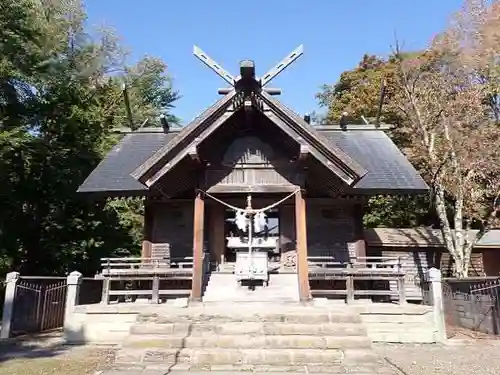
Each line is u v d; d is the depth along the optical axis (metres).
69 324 11.16
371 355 8.21
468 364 8.34
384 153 17.42
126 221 23.44
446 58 23.00
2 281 15.84
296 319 9.51
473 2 24.02
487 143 20.02
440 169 20.03
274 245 12.98
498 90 22.97
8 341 10.94
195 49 12.21
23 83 17.12
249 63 11.41
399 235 21.19
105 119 24.20
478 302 12.83
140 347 8.64
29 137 16.06
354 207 15.87
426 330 10.98
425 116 21.12
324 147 11.82
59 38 22.28
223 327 9.16
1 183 16.62
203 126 11.98
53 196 18.58
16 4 15.80
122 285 14.52
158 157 11.66
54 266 18.61
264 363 8.09
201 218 12.43
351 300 11.92
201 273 11.95
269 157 13.19
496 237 22.41
